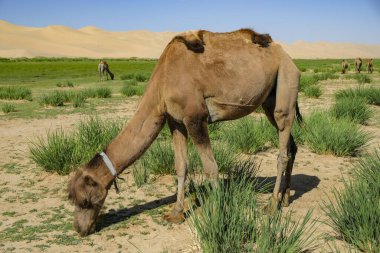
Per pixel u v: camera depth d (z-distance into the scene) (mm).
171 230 5543
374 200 5031
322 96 21172
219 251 4480
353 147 9312
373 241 4715
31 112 16406
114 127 9391
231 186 5203
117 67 70812
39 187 7363
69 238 5332
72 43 195125
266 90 5742
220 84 5395
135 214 6109
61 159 8016
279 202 6285
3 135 11922
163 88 5285
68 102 20125
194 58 5324
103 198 5297
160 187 7285
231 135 9836
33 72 52000
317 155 9445
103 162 5227
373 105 17234
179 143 5707
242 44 5594
